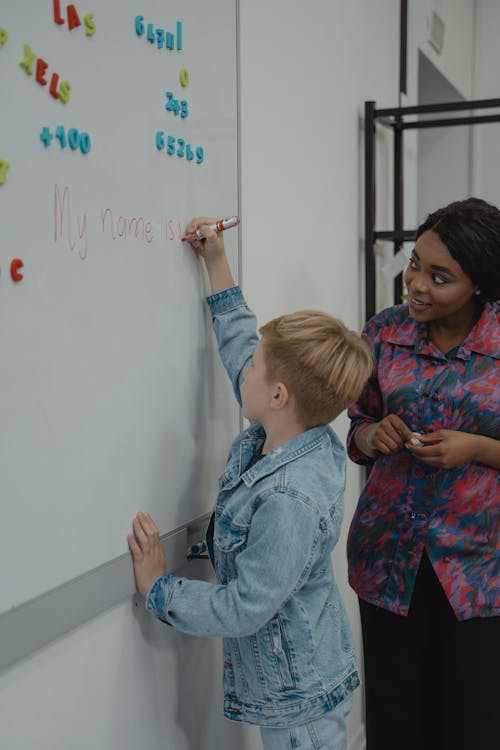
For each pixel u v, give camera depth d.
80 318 1.04
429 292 1.38
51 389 0.99
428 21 3.14
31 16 0.92
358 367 1.17
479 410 1.44
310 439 1.18
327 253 2.12
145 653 1.25
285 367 1.15
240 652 1.22
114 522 1.13
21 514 0.94
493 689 1.48
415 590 1.52
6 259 0.90
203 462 1.40
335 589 1.29
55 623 1.01
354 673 1.28
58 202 0.99
